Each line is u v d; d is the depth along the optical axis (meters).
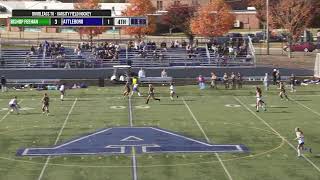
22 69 70.62
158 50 79.31
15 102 50.78
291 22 92.31
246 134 42.06
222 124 45.62
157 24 115.81
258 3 111.06
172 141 39.88
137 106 54.16
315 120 47.12
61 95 57.84
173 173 32.22
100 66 74.00
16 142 39.94
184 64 75.00
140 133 42.41
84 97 59.47
